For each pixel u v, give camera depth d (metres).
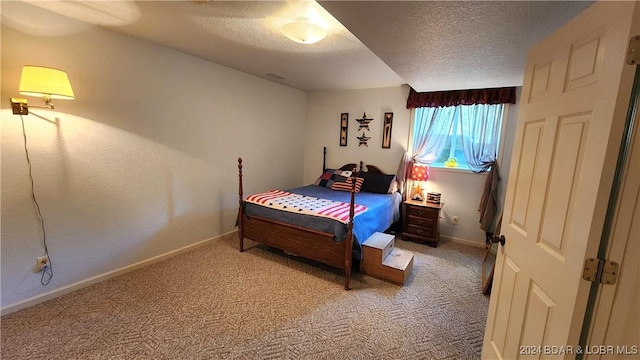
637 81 0.83
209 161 3.48
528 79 1.42
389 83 4.05
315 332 1.97
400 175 4.14
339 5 1.48
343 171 4.51
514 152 1.51
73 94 2.13
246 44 2.65
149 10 2.00
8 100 1.94
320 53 2.81
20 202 2.05
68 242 2.32
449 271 2.99
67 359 1.67
